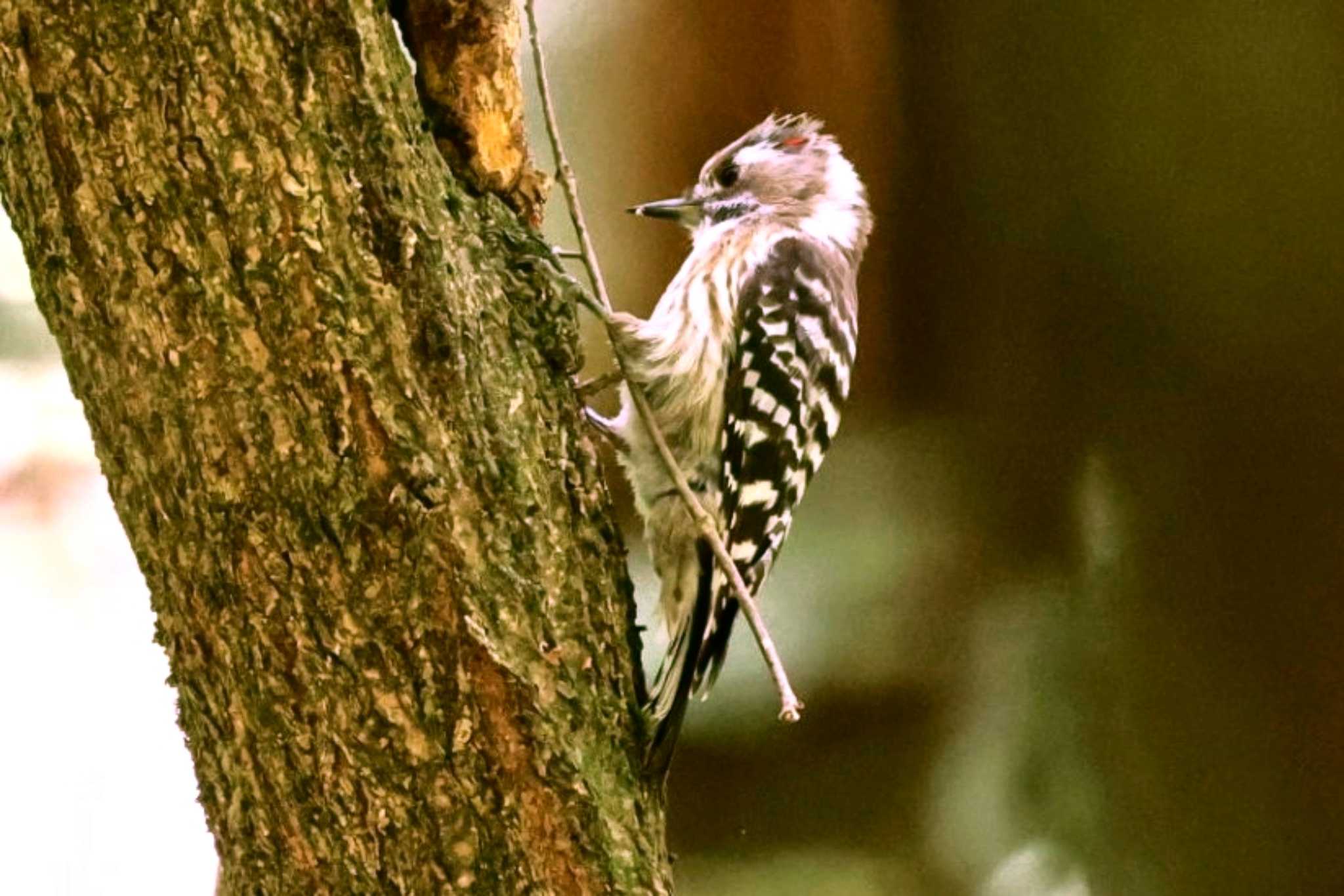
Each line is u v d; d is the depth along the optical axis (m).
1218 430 10.50
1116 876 11.07
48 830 11.98
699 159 11.47
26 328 12.38
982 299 11.20
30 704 12.84
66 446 13.13
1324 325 10.05
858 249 7.93
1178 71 10.05
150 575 4.59
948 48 10.80
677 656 6.59
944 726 11.82
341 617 4.45
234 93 4.18
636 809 5.11
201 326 4.26
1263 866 10.59
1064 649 11.25
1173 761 10.85
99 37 4.11
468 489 4.62
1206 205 10.19
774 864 12.02
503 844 4.70
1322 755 10.42
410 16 5.43
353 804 4.56
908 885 11.76
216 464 4.34
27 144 4.23
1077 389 10.95
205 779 4.77
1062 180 10.66
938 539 11.75
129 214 4.20
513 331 5.11
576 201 5.93
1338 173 9.81
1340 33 9.63
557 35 11.46
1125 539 10.91
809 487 12.05
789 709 5.30
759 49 11.10
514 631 4.70
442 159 4.96
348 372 4.35
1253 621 10.52
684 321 6.82
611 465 11.21
